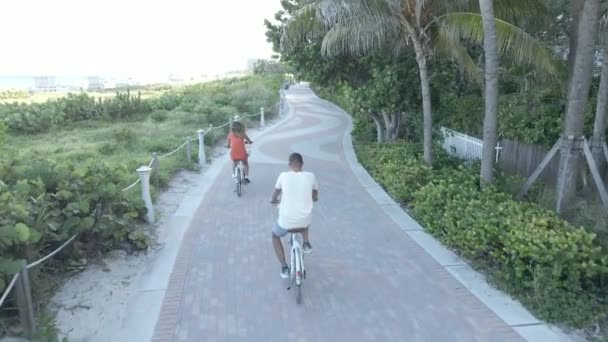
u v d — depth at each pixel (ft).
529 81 42.39
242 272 20.99
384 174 36.76
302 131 72.54
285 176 18.61
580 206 24.72
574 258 17.35
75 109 83.20
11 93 157.38
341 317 17.07
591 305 16.88
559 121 34.73
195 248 23.89
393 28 34.53
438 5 33.32
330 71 49.37
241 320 16.90
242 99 96.32
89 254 22.08
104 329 16.58
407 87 44.34
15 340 15.21
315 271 21.04
